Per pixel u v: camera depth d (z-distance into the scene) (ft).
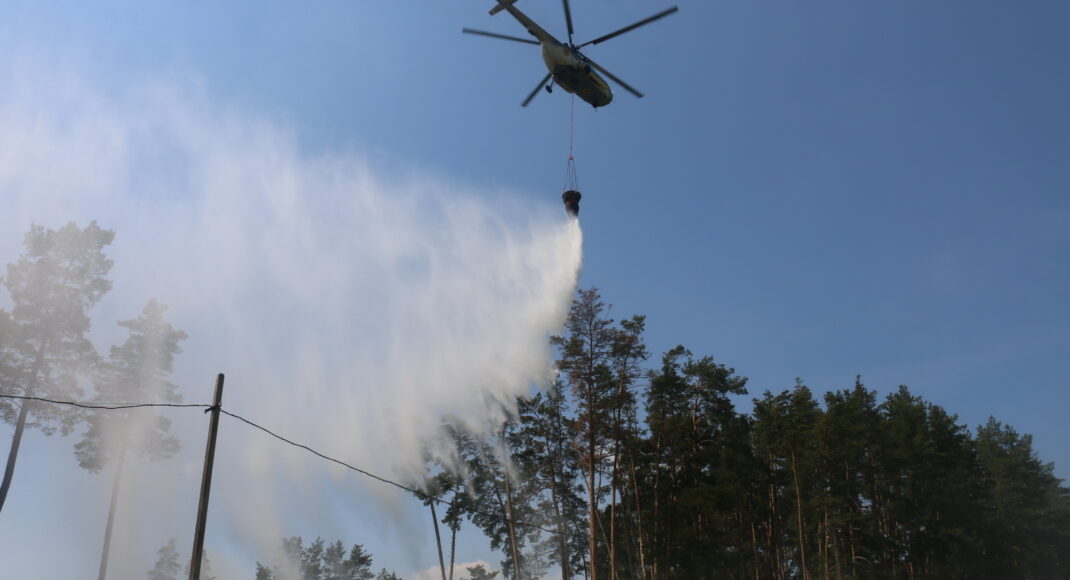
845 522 136.05
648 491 138.62
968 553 158.81
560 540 140.56
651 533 135.85
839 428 144.05
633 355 117.50
